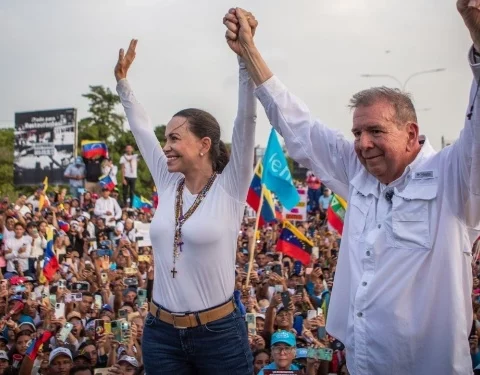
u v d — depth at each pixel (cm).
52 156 2995
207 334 368
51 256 1282
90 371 699
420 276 303
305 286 1189
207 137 381
